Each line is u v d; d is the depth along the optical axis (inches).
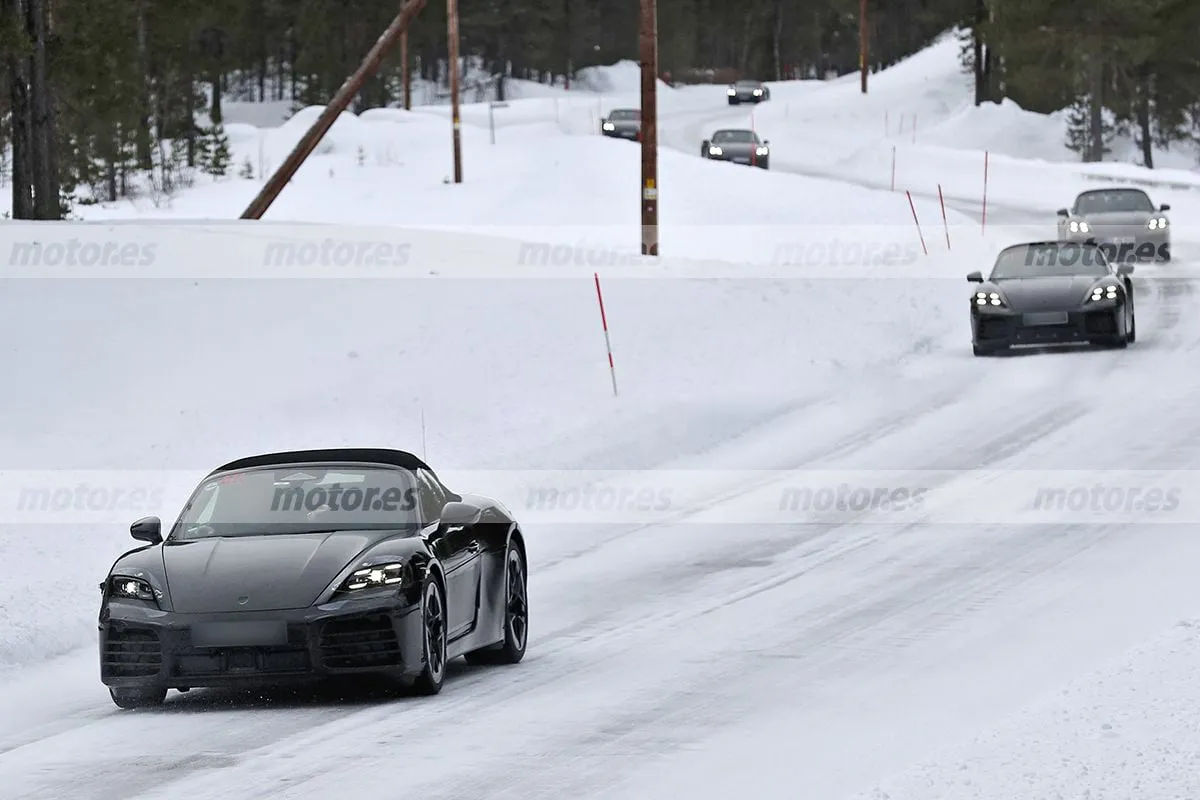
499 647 1535.4
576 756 1136.8
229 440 2780.5
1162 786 952.3
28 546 2084.2
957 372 3555.6
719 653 1502.2
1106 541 1978.3
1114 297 3631.9
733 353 3710.6
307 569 1330.0
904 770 1022.4
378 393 3166.8
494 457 2699.3
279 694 1427.2
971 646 1469.0
